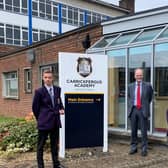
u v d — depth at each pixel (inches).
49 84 261.1
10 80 769.6
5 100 781.3
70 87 305.9
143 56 367.6
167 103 357.4
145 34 378.3
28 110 673.0
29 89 680.4
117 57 400.2
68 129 305.6
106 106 324.8
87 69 313.3
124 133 378.6
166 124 354.6
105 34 448.1
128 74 383.6
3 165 279.7
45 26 1411.2
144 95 307.0
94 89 317.7
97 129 320.2
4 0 1268.5
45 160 294.2
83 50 488.7
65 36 536.4
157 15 373.4
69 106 305.9
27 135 334.3
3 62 791.1
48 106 257.9
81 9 1567.4
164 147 331.0
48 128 256.1
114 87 408.5
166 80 354.0
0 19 1251.2
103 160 291.3
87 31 482.6
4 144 332.8
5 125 365.4
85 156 307.1
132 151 312.8
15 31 1299.2
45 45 601.6
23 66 690.2
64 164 279.0
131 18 404.8
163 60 348.2
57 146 267.1
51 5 1441.9
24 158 304.5
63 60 302.5
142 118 306.5
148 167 272.5
